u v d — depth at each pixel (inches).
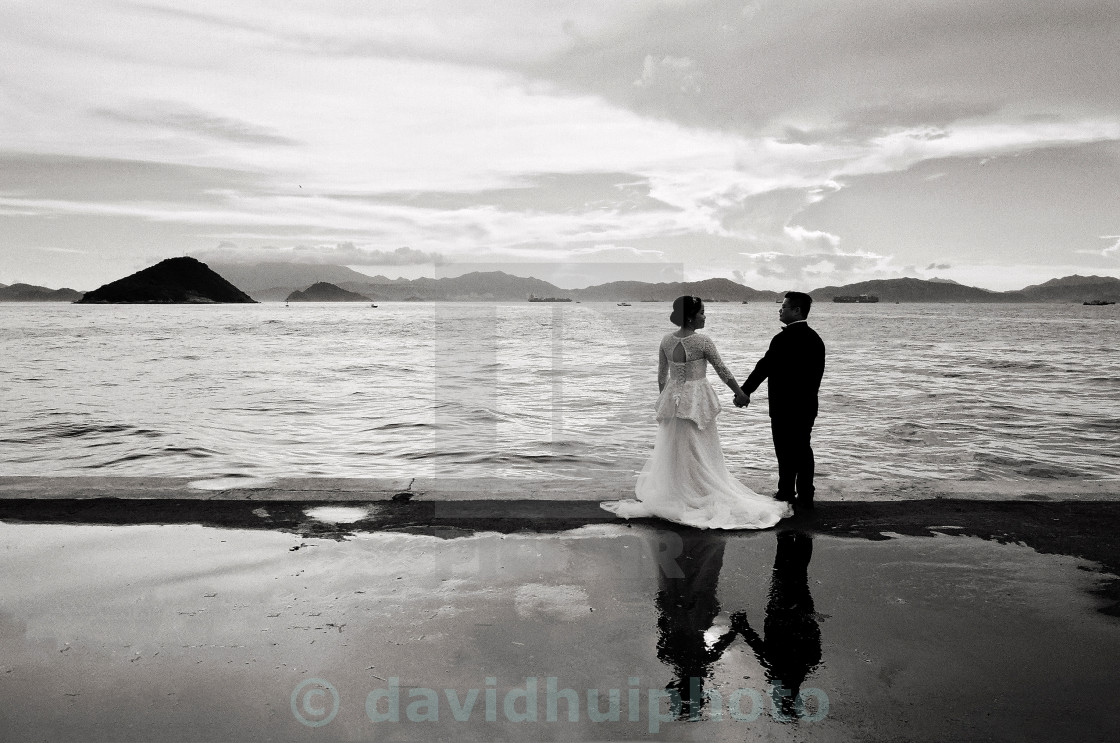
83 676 117.6
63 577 158.2
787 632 134.0
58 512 201.6
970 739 102.1
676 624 137.0
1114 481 232.2
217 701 110.5
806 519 198.5
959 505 210.2
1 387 764.0
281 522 195.2
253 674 118.3
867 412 560.1
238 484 227.9
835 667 121.6
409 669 120.0
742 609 143.8
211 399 652.7
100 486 222.8
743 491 205.6
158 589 152.1
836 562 168.4
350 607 143.9
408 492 221.0
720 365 200.2
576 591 152.0
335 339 1914.4
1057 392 695.1
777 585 155.4
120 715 106.9
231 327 2783.0
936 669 121.1
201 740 100.7
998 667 121.6
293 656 124.3
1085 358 1162.0
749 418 518.9
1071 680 117.7
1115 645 129.3
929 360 1119.6
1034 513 203.3
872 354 1274.6
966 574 161.3
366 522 195.3
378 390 719.7
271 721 105.2
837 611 143.0
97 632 133.0
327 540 181.8
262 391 716.0
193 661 122.6
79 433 470.9
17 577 158.2
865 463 379.9
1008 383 776.9
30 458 394.9
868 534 187.0
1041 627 136.3
